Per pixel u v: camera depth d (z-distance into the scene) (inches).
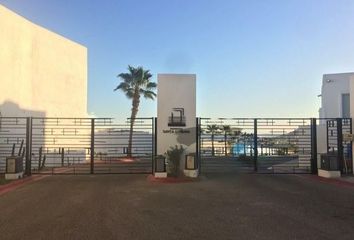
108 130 1171.9
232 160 1029.2
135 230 358.9
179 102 800.9
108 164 1095.6
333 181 702.5
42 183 700.7
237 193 577.3
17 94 940.0
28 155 805.9
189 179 730.2
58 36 1147.9
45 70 1079.6
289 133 907.4
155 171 753.6
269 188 627.5
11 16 914.1
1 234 347.9
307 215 421.1
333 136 895.1
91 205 486.0
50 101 1104.8
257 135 851.4
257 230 357.1
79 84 1268.5
